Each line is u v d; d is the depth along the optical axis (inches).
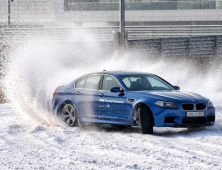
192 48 3021.7
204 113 919.0
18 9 5137.8
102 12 5369.1
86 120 1001.5
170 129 995.9
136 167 615.5
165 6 5442.9
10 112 1285.7
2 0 5211.6
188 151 724.7
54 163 647.8
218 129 956.6
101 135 908.6
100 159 671.8
